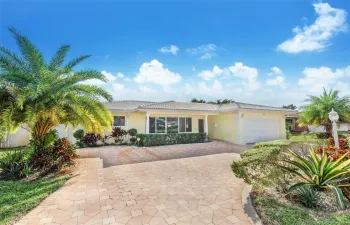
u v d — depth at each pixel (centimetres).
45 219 414
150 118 1841
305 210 444
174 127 1941
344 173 485
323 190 532
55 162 816
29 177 721
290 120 3206
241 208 459
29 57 835
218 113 1922
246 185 618
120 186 617
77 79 825
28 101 764
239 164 518
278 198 514
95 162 962
